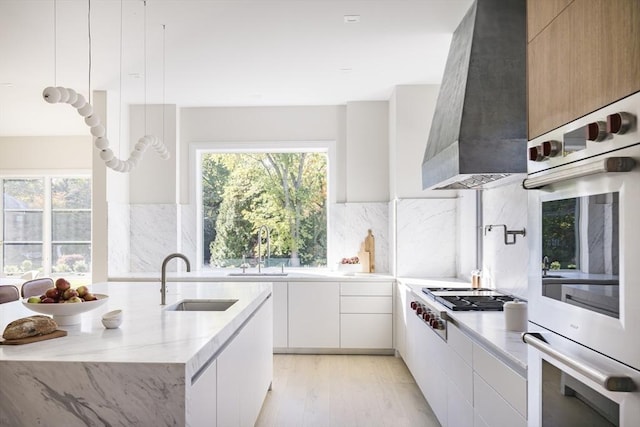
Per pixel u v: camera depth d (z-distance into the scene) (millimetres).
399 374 4660
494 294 3658
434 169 3480
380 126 5676
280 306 5320
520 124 2898
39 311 2428
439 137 3457
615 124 1230
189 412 1856
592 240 1385
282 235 6113
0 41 3865
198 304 3404
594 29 1379
